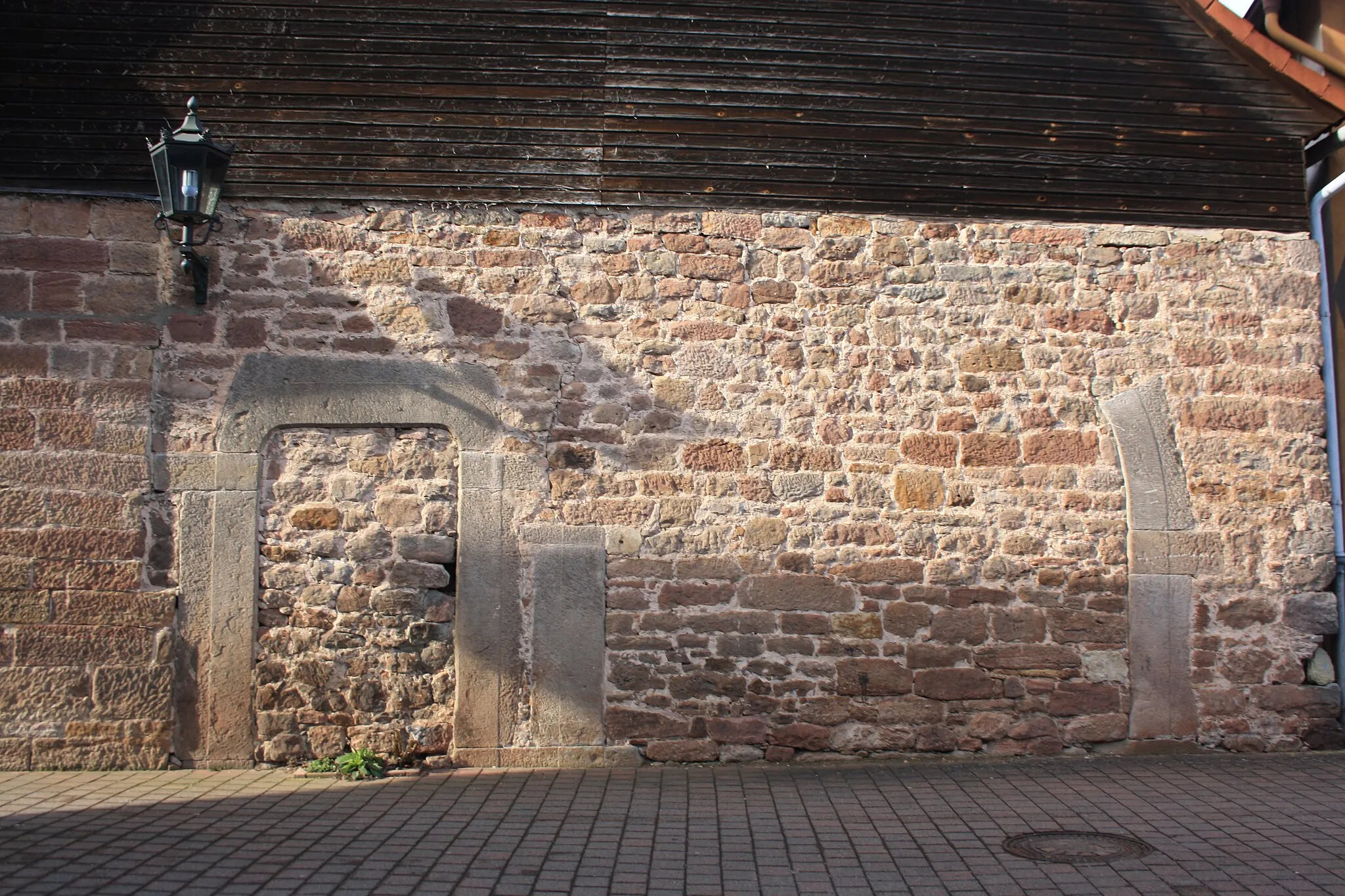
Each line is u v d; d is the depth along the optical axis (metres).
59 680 5.37
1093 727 5.79
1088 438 5.91
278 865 4.00
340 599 5.53
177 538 5.45
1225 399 5.99
